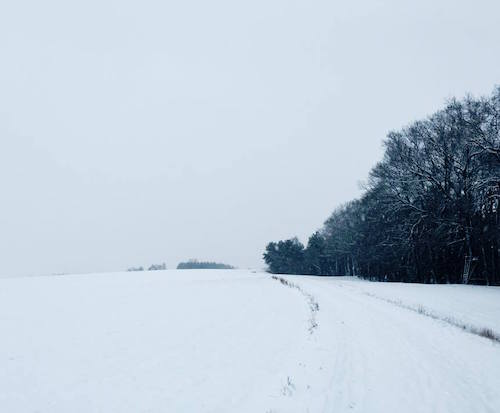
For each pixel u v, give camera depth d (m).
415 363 9.73
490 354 10.52
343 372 9.12
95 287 32.22
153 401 8.27
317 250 100.38
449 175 40.22
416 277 50.03
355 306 20.14
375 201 50.12
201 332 14.64
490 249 39.56
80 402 8.22
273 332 14.38
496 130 35.12
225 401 8.16
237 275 59.53
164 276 52.53
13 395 8.48
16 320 15.95
